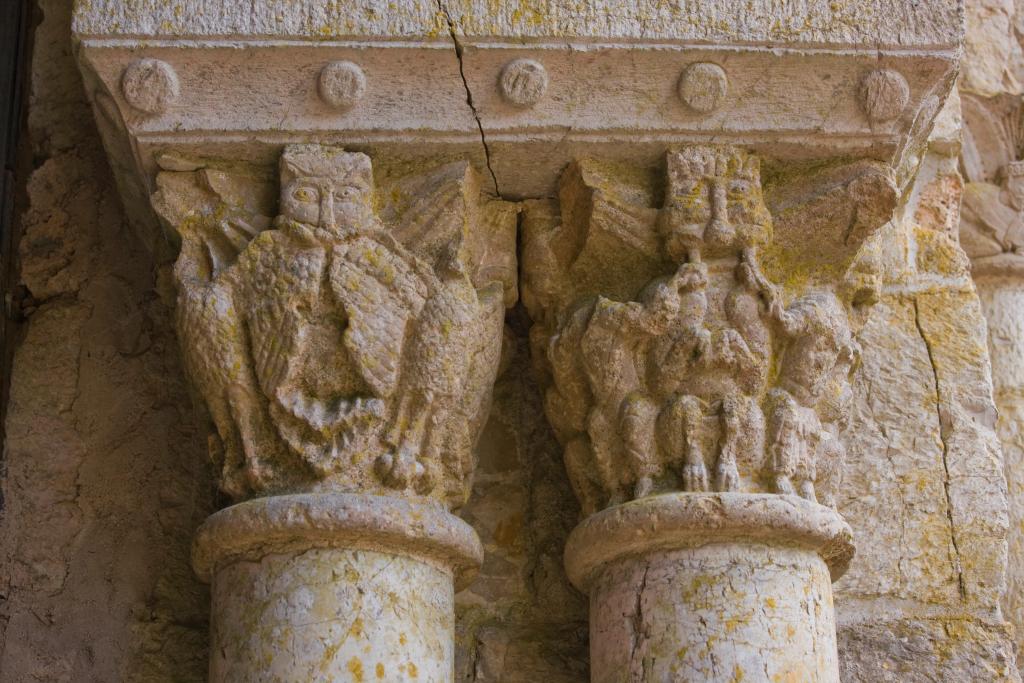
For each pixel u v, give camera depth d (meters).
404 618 4.42
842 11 4.72
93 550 5.17
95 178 5.67
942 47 4.71
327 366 4.58
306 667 4.28
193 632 5.09
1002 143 7.04
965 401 5.61
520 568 5.25
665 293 4.66
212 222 4.71
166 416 5.36
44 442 5.30
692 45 4.67
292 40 4.61
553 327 5.00
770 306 4.69
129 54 4.60
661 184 4.86
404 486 4.52
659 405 4.69
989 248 6.82
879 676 5.16
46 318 5.46
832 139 4.81
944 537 5.36
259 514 4.39
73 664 5.02
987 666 5.18
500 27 4.64
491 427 5.40
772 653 4.38
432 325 4.60
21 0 5.89
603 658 4.61
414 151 4.79
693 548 4.52
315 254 4.59
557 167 4.90
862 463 5.45
